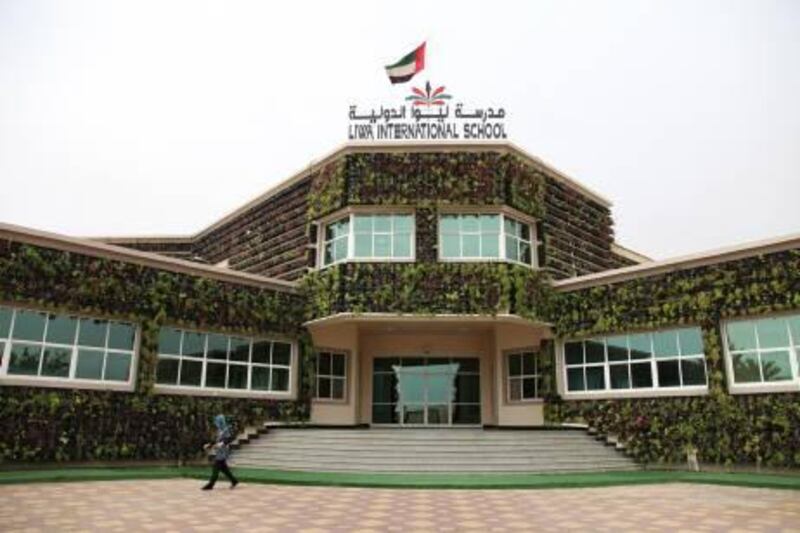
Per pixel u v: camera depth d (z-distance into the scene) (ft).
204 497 39.14
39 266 52.80
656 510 34.94
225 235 94.68
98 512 32.96
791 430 50.31
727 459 53.36
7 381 50.01
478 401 75.00
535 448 55.93
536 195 72.84
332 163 72.33
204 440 60.13
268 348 67.82
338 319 66.49
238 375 64.80
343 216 70.54
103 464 53.93
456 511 34.35
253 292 66.85
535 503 37.50
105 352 56.18
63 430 52.13
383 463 51.96
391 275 66.49
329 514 33.12
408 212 69.26
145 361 57.62
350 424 72.59
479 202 68.28
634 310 62.23
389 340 77.20
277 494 40.73
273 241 81.35
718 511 34.65
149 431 56.90
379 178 69.26
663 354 60.23
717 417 54.65
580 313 66.54
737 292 55.16
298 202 78.02
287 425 66.08
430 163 69.51
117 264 57.47
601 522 31.17
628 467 57.62
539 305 67.82
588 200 83.66
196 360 62.03
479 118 76.54
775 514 33.65
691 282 58.44
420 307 65.51
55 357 53.21
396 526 29.86
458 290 65.82
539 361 69.87
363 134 76.38
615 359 63.77
